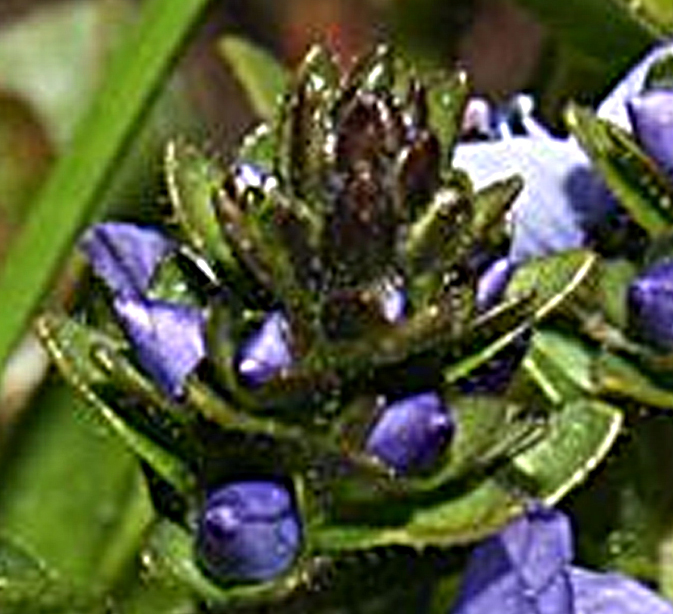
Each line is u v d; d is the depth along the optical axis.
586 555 0.11
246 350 0.09
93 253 0.10
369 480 0.09
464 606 0.10
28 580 0.11
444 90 0.10
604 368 0.10
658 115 0.10
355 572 0.10
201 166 0.10
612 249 0.11
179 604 0.11
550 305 0.10
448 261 0.09
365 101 0.09
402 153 0.09
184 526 0.10
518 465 0.10
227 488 0.09
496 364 0.10
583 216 0.11
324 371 0.09
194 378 0.09
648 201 0.10
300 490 0.09
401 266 0.09
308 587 0.10
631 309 0.10
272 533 0.09
